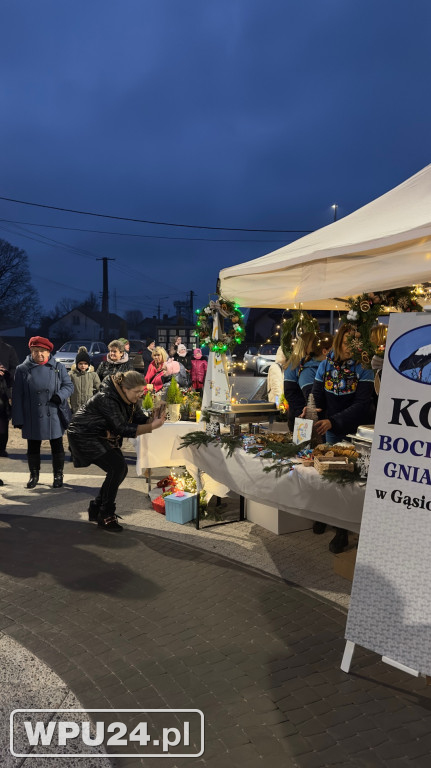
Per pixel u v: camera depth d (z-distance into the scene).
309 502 3.81
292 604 3.73
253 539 4.97
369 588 2.85
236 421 5.20
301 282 4.13
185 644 3.24
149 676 2.93
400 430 2.83
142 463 6.03
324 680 2.90
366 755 2.36
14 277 58.12
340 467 3.65
